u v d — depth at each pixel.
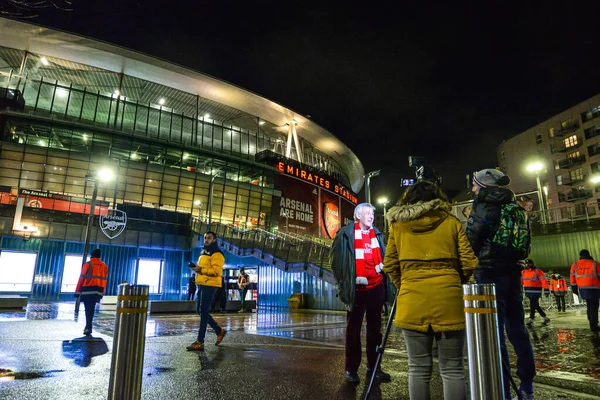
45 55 36.47
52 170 32.47
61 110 37.28
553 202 55.56
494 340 2.25
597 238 27.72
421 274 2.56
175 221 34.47
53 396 3.54
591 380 3.97
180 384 3.98
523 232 3.35
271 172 44.91
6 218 27.41
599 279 8.15
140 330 2.37
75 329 9.20
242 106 46.06
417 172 5.23
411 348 2.55
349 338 4.25
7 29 32.72
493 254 3.40
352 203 57.47
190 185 39.09
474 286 2.34
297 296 20.97
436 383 4.04
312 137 54.16
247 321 12.40
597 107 51.56
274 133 53.12
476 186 3.71
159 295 32.31
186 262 33.97
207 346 6.57
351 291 4.27
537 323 10.35
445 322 2.43
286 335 8.23
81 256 29.47
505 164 63.91
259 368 4.75
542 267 30.22
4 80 36.44
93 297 7.66
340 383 4.04
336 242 4.54
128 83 41.56
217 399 3.47
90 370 4.65
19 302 17.14
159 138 37.66
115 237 30.91
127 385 2.25
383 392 3.71
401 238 2.73
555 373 4.34
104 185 34.41
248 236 29.84
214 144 45.44
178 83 41.53
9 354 5.73
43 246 28.27
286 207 44.88
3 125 31.27
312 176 49.16
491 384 2.19
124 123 40.06
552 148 56.75
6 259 26.81
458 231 2.59
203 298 6.33
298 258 22.03
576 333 7.86
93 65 38.22
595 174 50.88
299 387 3.87
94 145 35.19
